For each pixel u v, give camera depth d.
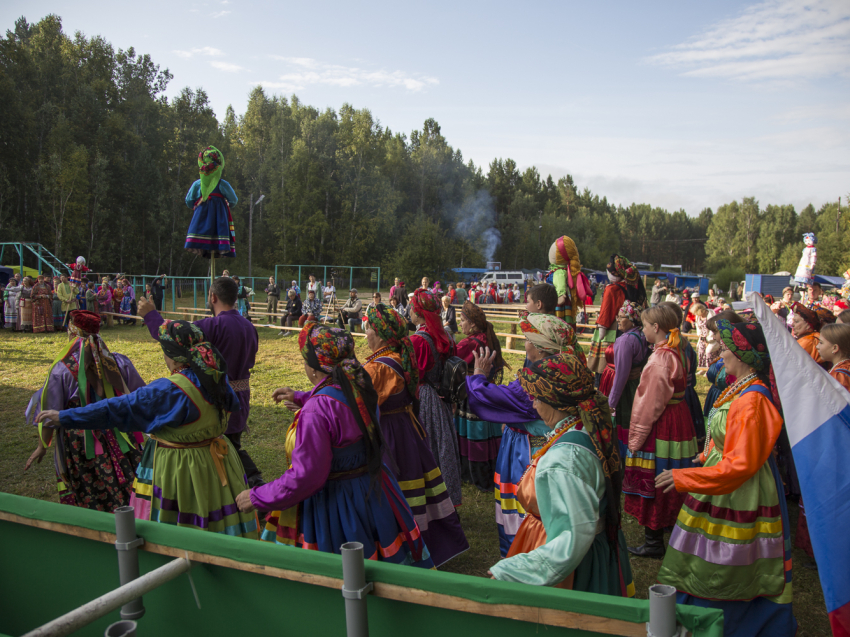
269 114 66.19
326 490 2.61
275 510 2.51
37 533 2.17
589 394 2.00
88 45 49.19
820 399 2.26
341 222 56.66
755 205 101.25
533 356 2.66
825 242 81.00
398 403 3.55
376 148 69.31
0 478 5.42
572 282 5.30
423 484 3.61
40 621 2.21
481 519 4.71
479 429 5.20
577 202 105.44
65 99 43.06
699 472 2.56
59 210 37.81
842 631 2.05
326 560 1.68
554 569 1.73
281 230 54.69
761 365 2.65
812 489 2.19
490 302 38.31
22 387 9.23
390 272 51.66
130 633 1.61
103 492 3.93
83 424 2.83
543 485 1.90
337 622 1.73
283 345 14.77
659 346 3.95
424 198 69.81
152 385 2.94
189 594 1.93
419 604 1.60
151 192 43.88
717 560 2.68
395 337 3.49
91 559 2.08
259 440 6.69
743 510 2.65
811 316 4.95
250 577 1.82
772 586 2.65
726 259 100.25
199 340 3.02
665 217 130.50
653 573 3.90
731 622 2.71
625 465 4.20
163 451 3.02
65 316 16.94
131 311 20.20
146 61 52.19
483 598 1.51
